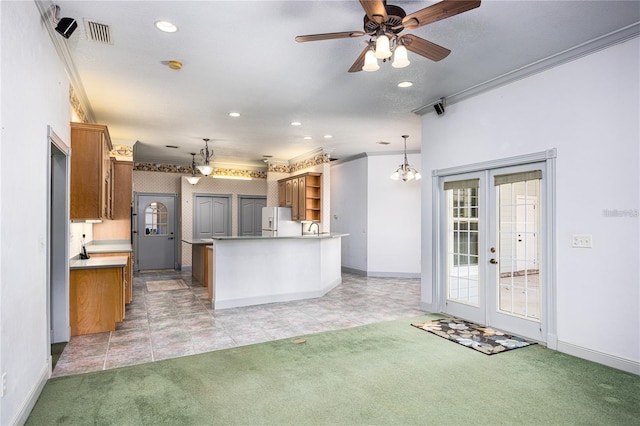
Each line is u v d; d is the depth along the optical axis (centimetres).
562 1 259
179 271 914
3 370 196
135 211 913
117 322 448
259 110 509
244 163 983
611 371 303
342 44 321
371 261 830
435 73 387
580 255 332
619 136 307
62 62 335
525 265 386
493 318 420
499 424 226
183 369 308
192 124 578
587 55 327
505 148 398
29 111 240
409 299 587
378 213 827
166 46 323
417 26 238
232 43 319
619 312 307
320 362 323
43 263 271
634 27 291
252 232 1038
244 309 518
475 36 309
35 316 253
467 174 449
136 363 321
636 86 296
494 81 403
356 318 470
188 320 459
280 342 376
